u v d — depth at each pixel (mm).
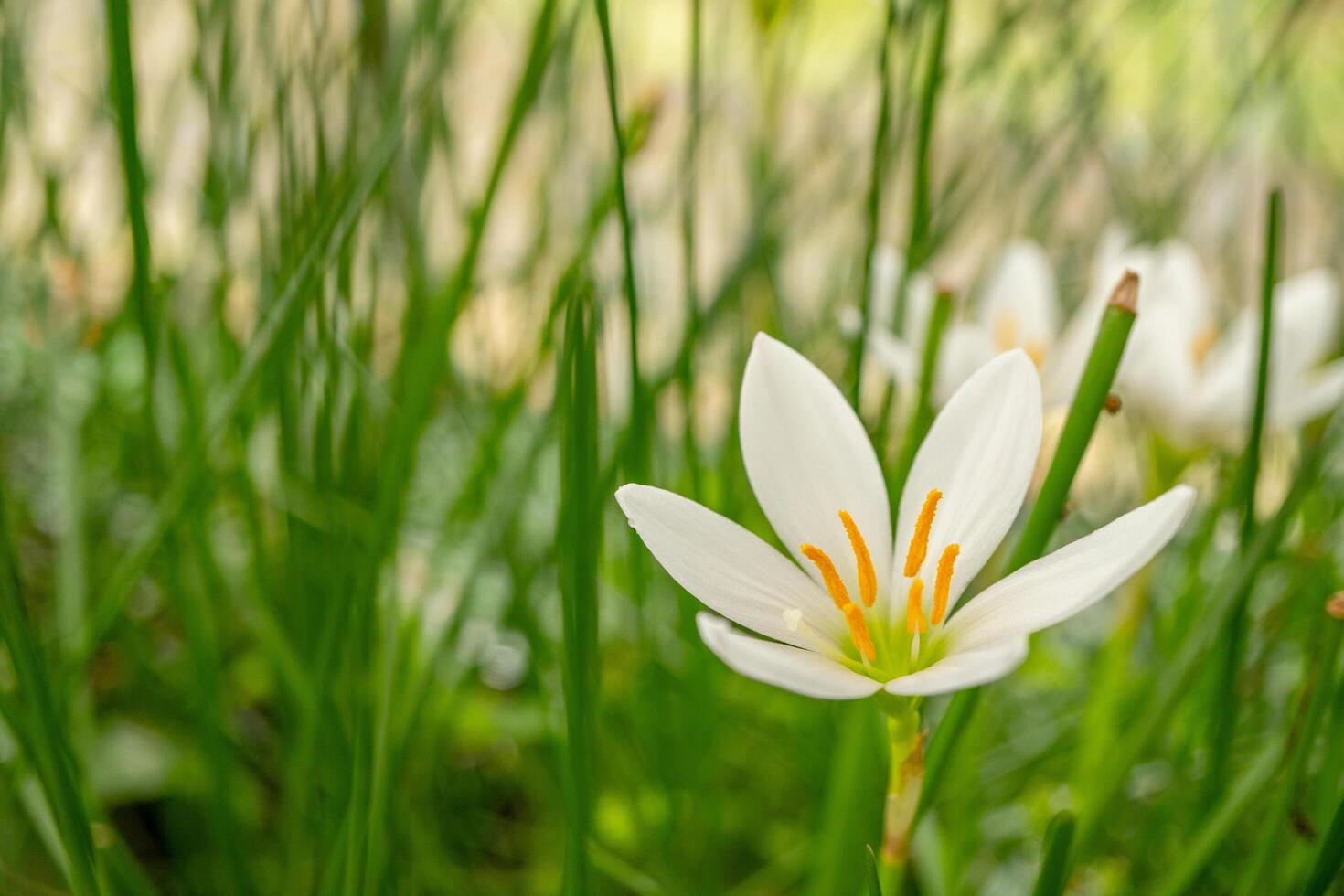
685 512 452
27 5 596
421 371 511
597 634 483
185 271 607
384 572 558
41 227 581
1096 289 537
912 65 534
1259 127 800
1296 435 616
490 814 610
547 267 636
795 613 453
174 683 563
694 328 539
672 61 1028
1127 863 542
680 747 566
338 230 536
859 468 464
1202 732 545
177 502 521
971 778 555
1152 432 538
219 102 559
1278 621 545
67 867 468
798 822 610
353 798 479
